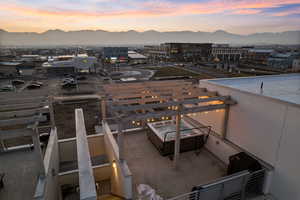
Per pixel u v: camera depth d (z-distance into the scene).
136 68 53.62
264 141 5.85
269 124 5.63
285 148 5.18
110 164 7.79
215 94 7.84
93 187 4.41
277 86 7.67
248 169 5.63
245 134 6.56
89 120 15.44
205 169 6.92
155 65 62.34
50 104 8.11
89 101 20.70
